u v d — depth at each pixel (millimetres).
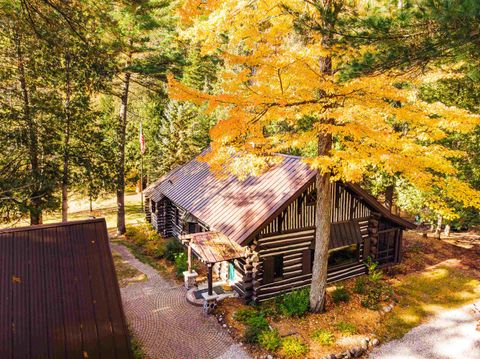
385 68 8195
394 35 7492
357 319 14266
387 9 7121
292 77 10180
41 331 7922
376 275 17484
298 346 12195
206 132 35156
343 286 16922
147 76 23000
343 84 9297
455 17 6156
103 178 20703
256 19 9727
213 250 15266
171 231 25047
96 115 20281
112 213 32688
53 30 11883
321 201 13484
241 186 17844
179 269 18516
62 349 7832
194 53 38875
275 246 15617
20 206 16938
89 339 8117
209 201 18484
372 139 10336
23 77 17562
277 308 14641
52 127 18484
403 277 18562
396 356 12484
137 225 27734
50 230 9727
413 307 15648
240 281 16156
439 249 22562
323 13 7871
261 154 12102
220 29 9359
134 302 15891
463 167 18984
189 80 41000
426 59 7730
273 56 9273
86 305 8570
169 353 12359
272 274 15797
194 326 13977
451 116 10500
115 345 8195
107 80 20172
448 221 22562
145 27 20609
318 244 13961
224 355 12172
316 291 14305
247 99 9484
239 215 15664
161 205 24562
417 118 10180
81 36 12031
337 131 10219
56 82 18797
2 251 8961
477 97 18703
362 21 7426
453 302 16156
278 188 15859
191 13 9602
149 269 19578
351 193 17625
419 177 11508
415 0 6555
